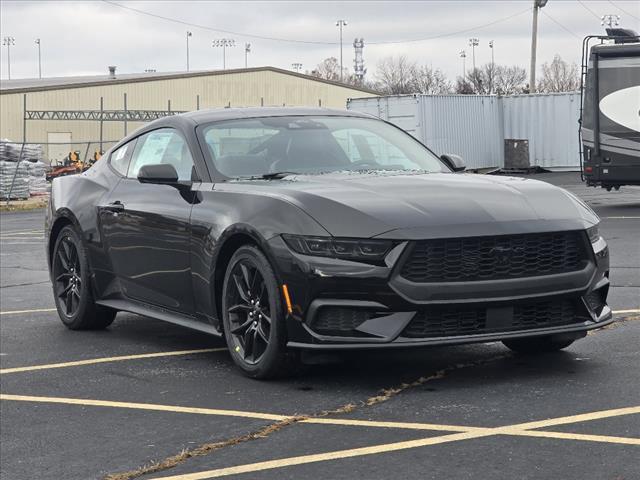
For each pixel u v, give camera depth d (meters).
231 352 5.98
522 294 5.32
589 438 4.30
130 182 7.24
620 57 19.00
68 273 7.98
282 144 6.64
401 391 5.37
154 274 6.77
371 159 6.70
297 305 5.42
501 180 6.05
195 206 6.30
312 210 5.48
